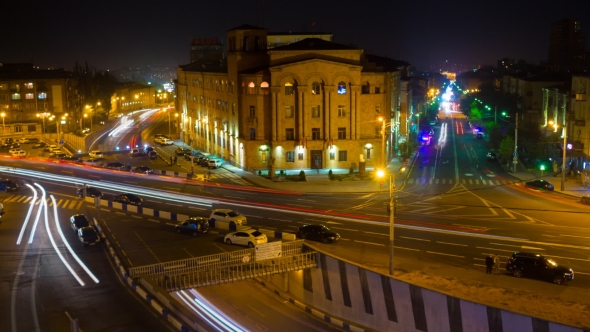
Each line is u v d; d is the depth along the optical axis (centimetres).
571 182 8481
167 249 5569
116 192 8525
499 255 4966
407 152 11356
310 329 4225
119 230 6366
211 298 4728
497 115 15825
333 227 6094
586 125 9431
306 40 9894
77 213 7275
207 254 5344
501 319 3462
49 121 16025
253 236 5566
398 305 4044
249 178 9262
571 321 3362
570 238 5447
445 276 4322
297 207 7169
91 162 11225
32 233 6297
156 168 10600
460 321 3672
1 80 15662
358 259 4850
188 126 14425
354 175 9131
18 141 14100
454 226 5994
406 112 12875
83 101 18625
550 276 4216
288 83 9506
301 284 4894
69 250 5625
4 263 5238
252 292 4959
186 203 7650
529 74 15350
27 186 9131
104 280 4731
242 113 10044
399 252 5106
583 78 9556
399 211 6788
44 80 15975
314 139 9638
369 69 9850
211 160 10431
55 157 12069
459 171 9762
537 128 11688
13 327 3831
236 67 10212
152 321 3869
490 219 6272
